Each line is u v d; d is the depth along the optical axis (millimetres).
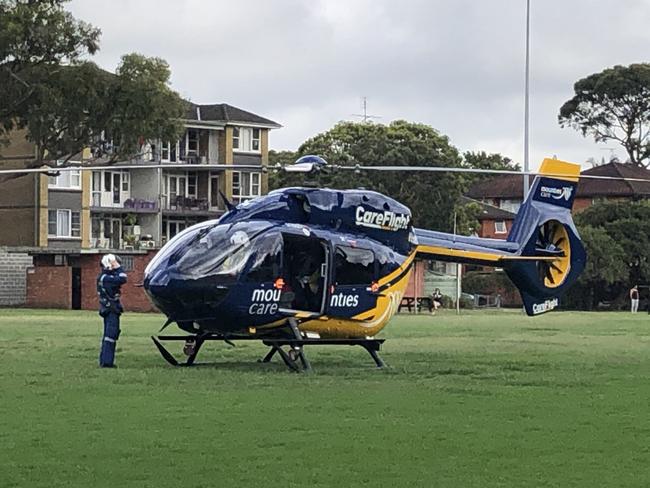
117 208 88625
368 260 23734
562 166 29422
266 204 23047
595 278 85125
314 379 20484
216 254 22094
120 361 24219
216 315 22297
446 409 16344
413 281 72375
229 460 12195
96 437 13562
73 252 70750
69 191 84438
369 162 83688
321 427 14477
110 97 64688
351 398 17500
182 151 92125
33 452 12570
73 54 64625
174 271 22047
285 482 11117
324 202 23453
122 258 68375
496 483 11172
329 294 23000
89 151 82312
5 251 72188
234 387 18922
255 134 95562
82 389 18344
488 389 19016
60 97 63250
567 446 13266
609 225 88250
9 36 61719
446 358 26375
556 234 29656
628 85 124188
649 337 37188
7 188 82875
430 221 85125
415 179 84375
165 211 91438
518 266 28734
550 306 29594
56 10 64062
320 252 23156
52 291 69812
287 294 22625
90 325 40750
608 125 127312
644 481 11328
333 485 11008
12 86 63625
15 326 39844
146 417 15211
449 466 12000
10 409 15922
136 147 67375
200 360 25125
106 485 10938
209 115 93250
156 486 10898
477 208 94812
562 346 31641
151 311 66688
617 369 23516
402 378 20969
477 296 88312
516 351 29219
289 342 22406
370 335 24234
